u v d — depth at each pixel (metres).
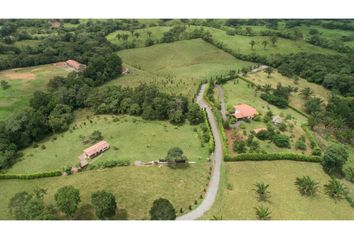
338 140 142.88
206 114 147.12
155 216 82.38
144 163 112.38
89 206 93.75
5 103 155.25
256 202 95.69
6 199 100.38
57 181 106.69
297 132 137.75
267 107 158.62
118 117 147.50
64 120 140.25
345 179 113.38
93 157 117.19
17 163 118.88
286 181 106.44
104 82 192.12
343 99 176.38
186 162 112.94
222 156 118.38
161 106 143.38
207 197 97.50
